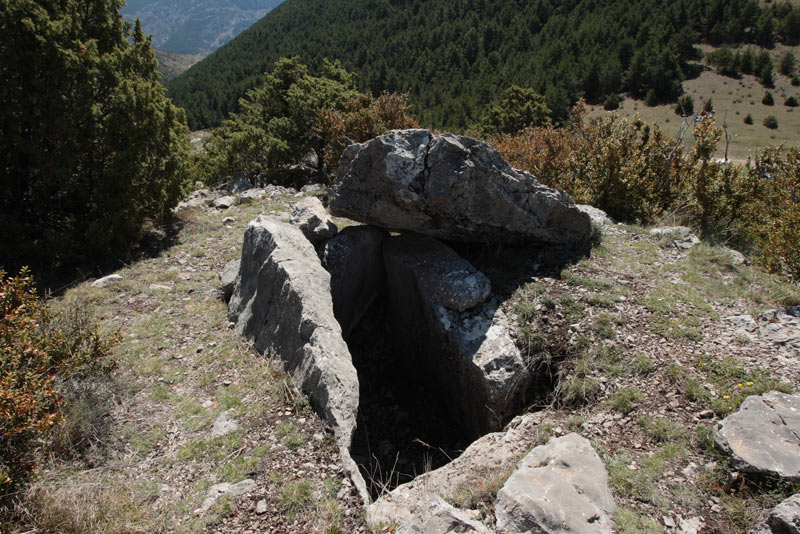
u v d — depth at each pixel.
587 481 3.39
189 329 5.99
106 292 6.85
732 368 4.49
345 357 4.74
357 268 6.71
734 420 3.73
